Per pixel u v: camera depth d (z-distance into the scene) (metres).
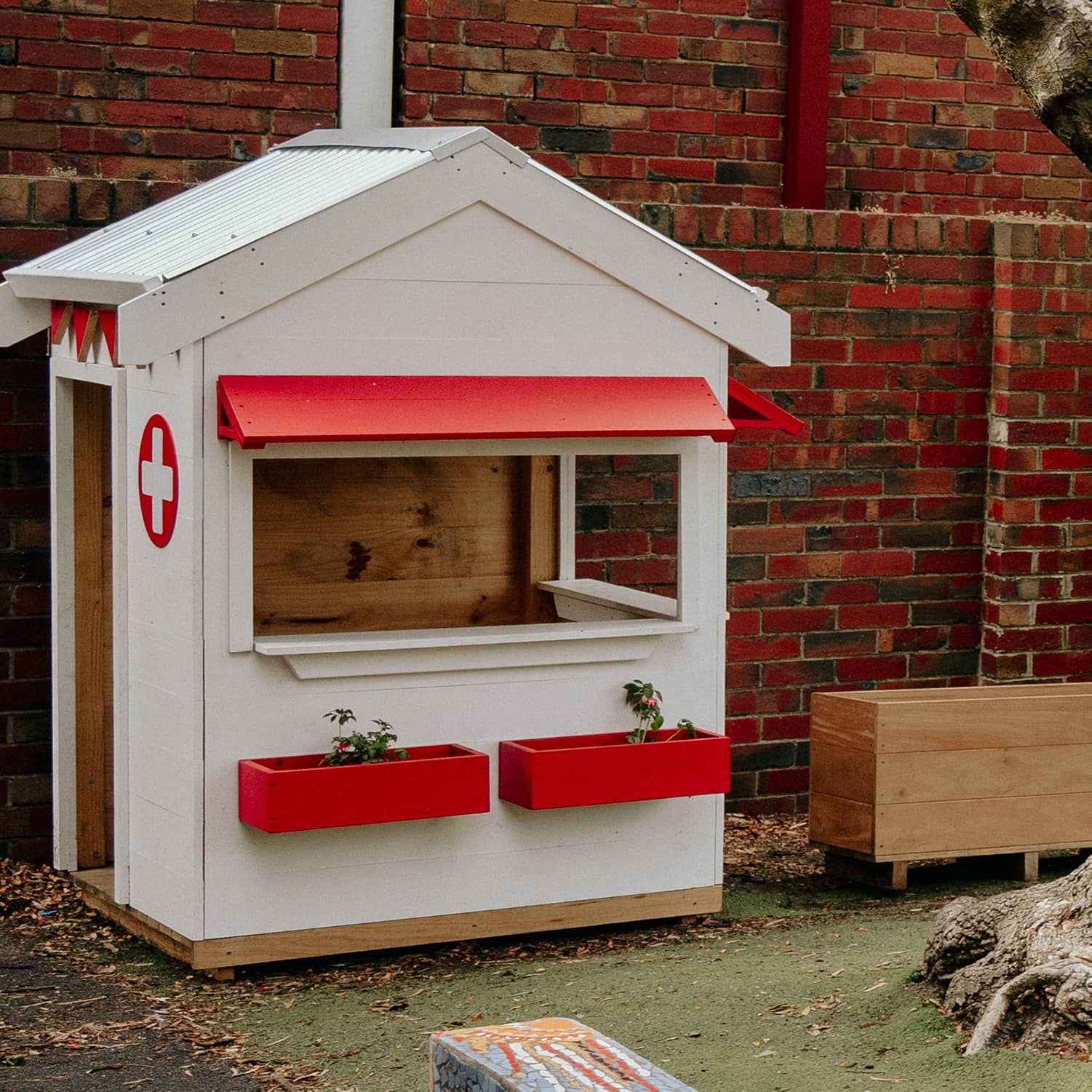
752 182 8.58
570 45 8.13
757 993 5.12
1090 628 8.29
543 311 5.77
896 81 8.88
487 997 5.32
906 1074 4.29
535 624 6.38
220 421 5.33
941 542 8.20
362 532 6.50
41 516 6.77
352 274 5.48
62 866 6.45
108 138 7.36
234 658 5.43
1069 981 4.22
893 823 6.59
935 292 8.07
